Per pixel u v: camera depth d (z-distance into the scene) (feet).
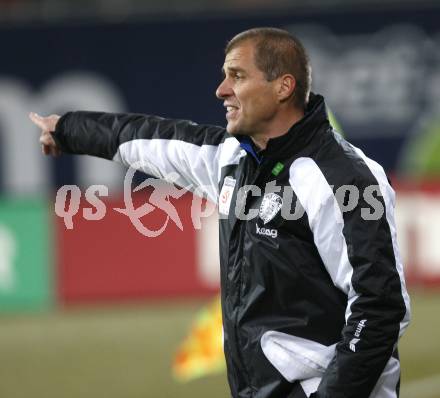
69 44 137.49
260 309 37.50
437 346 97.55
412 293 120.26
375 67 136.67
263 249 36.99
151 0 145.07
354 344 34.99
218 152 41.39
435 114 135.95
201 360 81.05
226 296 38.60
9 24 136.46
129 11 137.49
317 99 37.68
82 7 143.13
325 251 35.91
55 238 120.47
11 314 118.73
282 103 37.55
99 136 44.34
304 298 36.91
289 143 36.73
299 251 36.58
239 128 37.76
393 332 35.09
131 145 43.68
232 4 143.13
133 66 138.41
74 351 101.19
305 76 37.76
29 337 108.06
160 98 139.23
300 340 37.06
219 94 38.06
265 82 37.17
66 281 120.57
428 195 120.67
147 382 88.63
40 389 88.33
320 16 136.87
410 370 89.40
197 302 119.14
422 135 136.26
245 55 37.27
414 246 120.57
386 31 136.36
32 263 120.26
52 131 45.19
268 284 37.09
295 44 37.60
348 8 136.36
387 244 35.12
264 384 37.70
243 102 37.40
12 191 136.56
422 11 135.64
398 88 136.15
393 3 135.64
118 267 120.47
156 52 138.41
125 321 112.88
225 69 37.93
